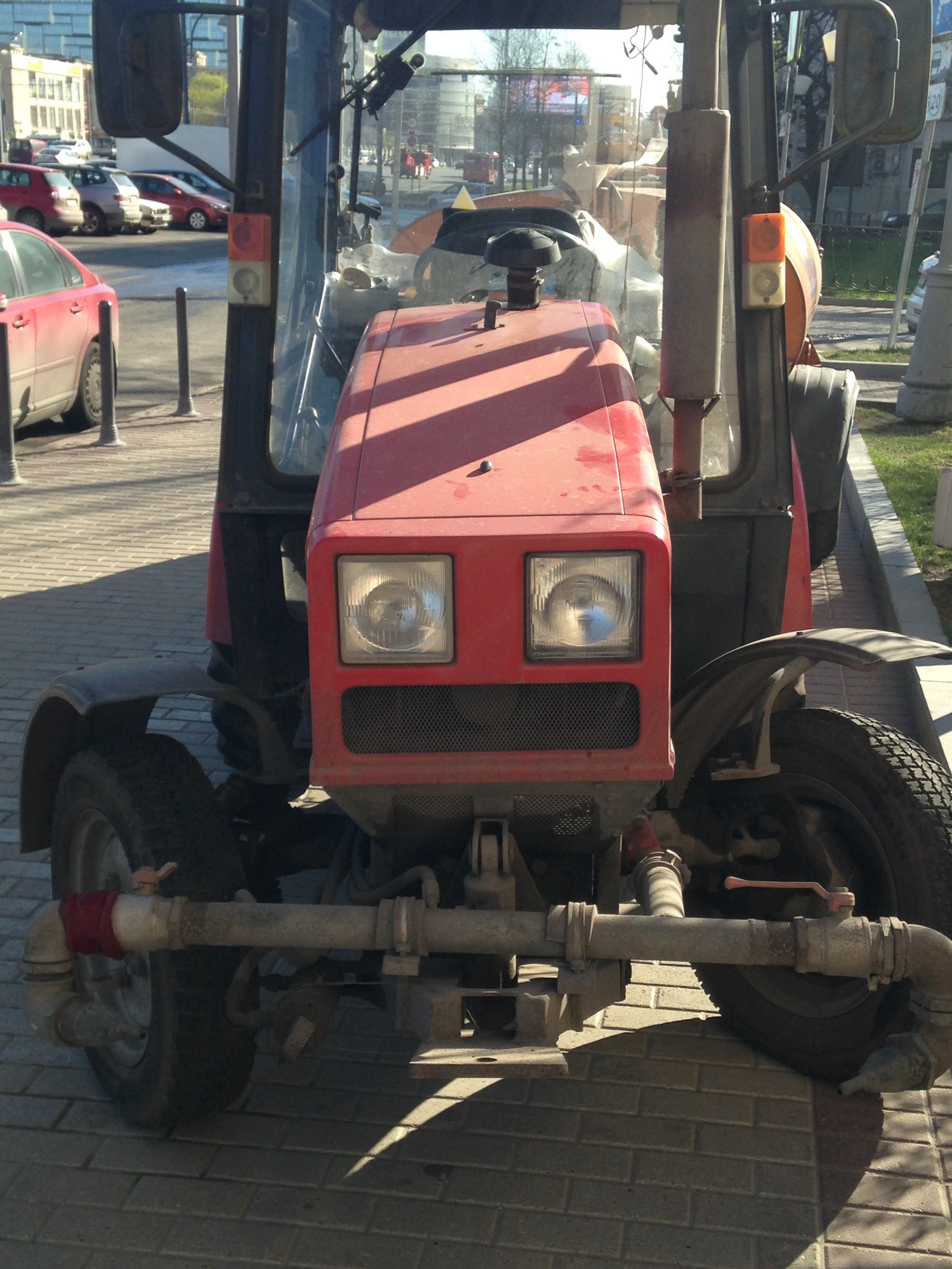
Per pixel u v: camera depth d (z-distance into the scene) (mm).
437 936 2746
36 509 9828
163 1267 2900
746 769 3346
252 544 3674
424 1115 3418
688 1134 3330
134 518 9602
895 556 7758
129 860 3201
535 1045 2695
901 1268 2883
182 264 28734
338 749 2742
